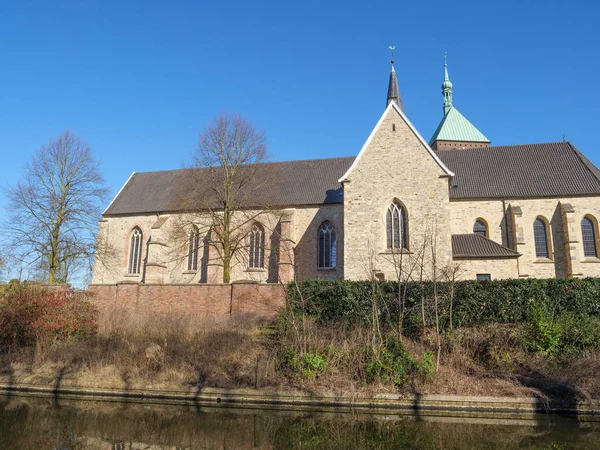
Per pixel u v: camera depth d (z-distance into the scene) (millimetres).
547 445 14156
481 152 47344
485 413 18656
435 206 35406
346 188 37281
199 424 17125
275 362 21922
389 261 35094
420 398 19500
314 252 43344
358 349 21641
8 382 23812
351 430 16344
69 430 16078
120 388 22219
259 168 42781
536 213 40688
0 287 29250
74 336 26375
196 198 43375
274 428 16625
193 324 26312
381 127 37906
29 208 42125
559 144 45531
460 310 24547
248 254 44750
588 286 24062
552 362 20953
